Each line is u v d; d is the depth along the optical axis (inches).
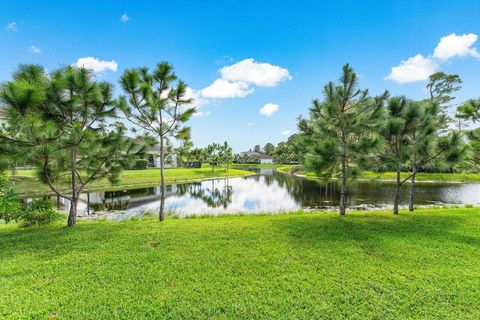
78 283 150.4
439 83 1136.8
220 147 1764.3
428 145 299.7
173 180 1121.4
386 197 663.1
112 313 122.9
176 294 139.2
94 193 721.6
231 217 372.5
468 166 300.7
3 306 126.5
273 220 313.9
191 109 325.7
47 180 267.3
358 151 292.2
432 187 873.5
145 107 301.4
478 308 126.6
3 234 252.2
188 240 229.8
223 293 140.2
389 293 139.4
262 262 180.1
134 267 172.1
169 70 316.2
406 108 305.1
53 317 119.3
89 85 252.5
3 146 209.2
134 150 311.9
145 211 483.2
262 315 121.8
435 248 205.9
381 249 203.9
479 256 189.6
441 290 141.6
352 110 320.5
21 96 187.9
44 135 216.2
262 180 1254.3
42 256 191.8
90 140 244.4
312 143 319.0
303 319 118.9
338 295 137.5
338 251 200.5
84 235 246.1
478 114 365.7
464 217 319.0
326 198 666.2
